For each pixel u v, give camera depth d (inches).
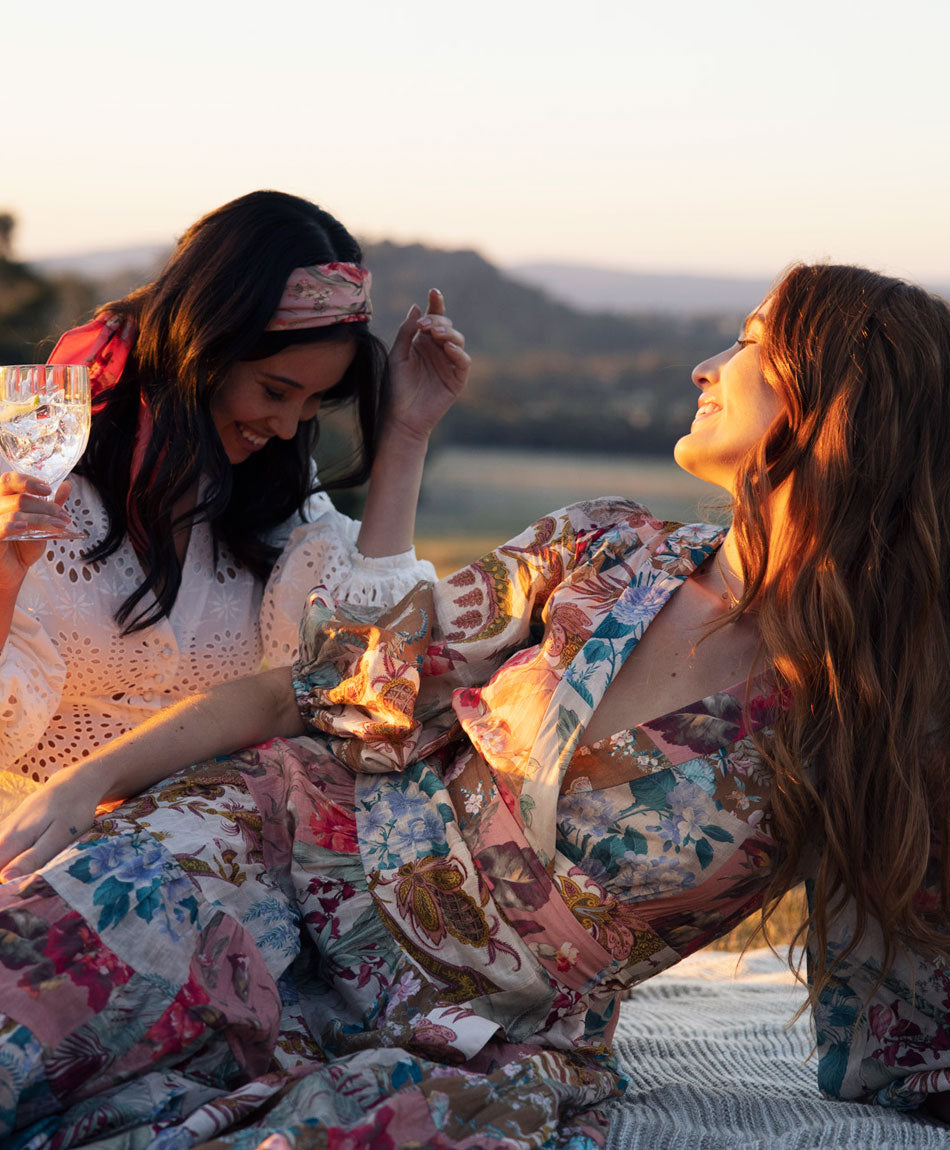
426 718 86.4
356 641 87.3
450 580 90.1
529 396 4313.5
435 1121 63.4
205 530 108.2
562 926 75.3
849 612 73.2
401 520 115.7
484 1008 75.9
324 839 80.5
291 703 89.8
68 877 67.3
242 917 74.0
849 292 78.5
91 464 100.7
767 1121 80.2
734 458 81.7
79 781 77.6
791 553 76.4
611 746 76.4
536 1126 66.6
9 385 79.8
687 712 76.1
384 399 116.6
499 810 77.5
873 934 81.0
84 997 64.0
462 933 76.3
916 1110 83.1
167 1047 65.7
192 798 79.2
